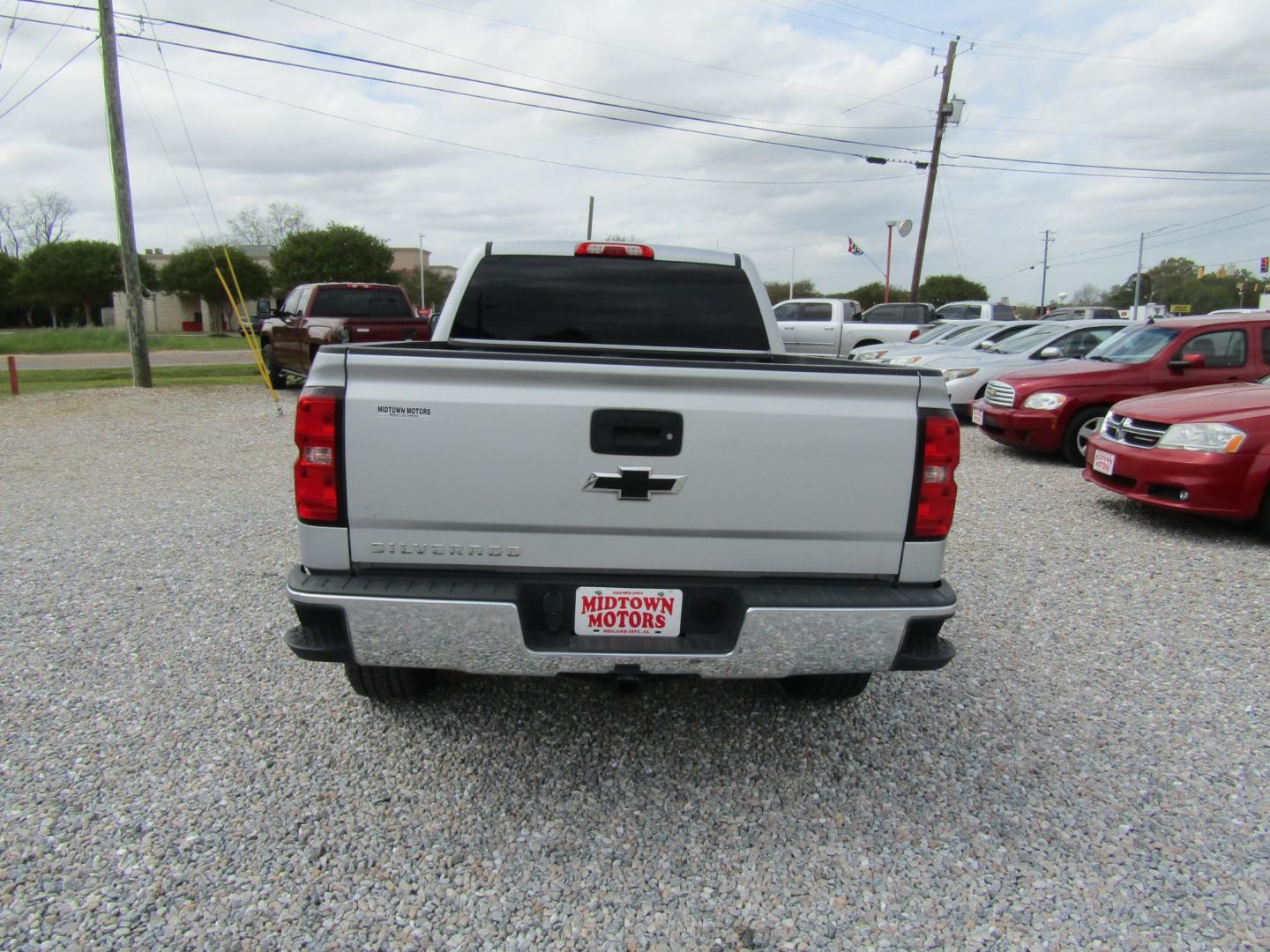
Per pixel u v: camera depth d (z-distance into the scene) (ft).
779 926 7.79
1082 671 13.32
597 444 8.52
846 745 11.00
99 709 11.55
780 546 8.91
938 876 8.50
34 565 17.81
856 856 8.80
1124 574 18.21
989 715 11.85
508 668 8.71
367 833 8.99
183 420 40.86
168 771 10.05
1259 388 22.52
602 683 9.48
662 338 14.26
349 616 8.50
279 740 10.84
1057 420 30.12
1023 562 18.99
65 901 7.84
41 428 37.91
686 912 7.94
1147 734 11.36
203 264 209.67
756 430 8.62
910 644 8.96
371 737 10.96
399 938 7.52
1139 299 188.96
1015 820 9.45
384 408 8.41
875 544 8.98
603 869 8.52
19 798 9.43
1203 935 7.73
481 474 8.52
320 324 45.34
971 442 36.58
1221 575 18.20
